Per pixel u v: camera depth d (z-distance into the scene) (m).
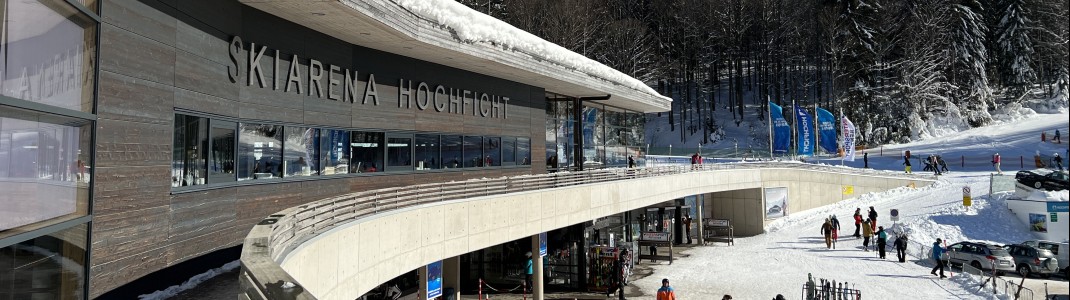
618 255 29.98
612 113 41.75
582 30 75.94
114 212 9.88
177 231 11.88
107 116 9.73
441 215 16.95
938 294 24.89
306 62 17.27
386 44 19.56
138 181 10.58
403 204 15.59
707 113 98.06
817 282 27.66
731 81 96.69
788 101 96.56
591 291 29.25
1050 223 32.47
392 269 14.45
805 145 49.00
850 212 43.56
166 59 11.51
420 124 22.80
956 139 73.94
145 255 10.77
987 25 95.06
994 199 37.16
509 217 20.45
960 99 83.19
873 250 33.59
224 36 13.80
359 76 19.81
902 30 85.19
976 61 85.06
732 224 45.09
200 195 12.72
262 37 15.39
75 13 7.43
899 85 80.88
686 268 32.88
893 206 42.34
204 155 12.96
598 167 38.91
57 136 7.03
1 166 5.76
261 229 8.43
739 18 96.44
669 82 103.12
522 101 30.09
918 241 34.03
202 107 12.84
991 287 24.77
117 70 10.01
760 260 33.47
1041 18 94.56
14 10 5.90
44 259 6.66
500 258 30.36
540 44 26.83
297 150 16.81
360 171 19.72
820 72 94.19
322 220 11.38
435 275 18.27
